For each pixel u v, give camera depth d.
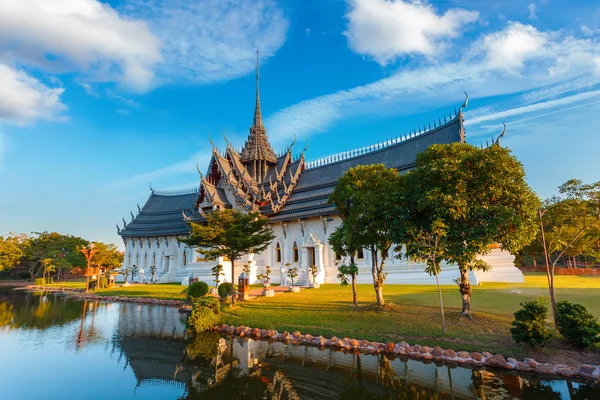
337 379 10.79
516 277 25.98
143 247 58.31
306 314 17.97
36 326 20.38
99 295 35.41
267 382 10.82
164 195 64.38
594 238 15.43
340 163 42.22
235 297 24.38
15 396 10.05
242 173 45.84
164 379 11.34
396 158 36.06
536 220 13.91
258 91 53.28
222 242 22.69
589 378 9.88
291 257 38.25
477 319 14.38
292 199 41.53
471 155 13.95
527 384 9.77
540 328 11.11
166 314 23.78
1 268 63.97
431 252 13.88
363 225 17.03
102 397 9.95
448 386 9.84
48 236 77.44
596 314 13.88
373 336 14.03
